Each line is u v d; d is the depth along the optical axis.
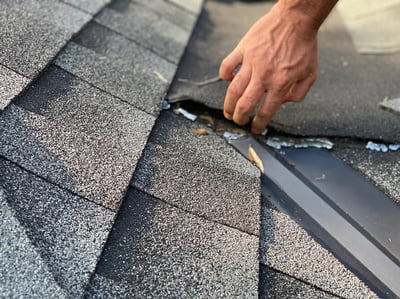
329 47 2.03
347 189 1.31
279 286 1.01
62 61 1.30
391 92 1.72
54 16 1.45
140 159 1.14
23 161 0.97
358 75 1.83
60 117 1.12
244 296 0.94
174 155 1.22
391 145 1.46
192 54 1.82
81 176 1.01
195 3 2.29
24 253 0.82
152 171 1.13
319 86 1.73
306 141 1.45
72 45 1.38
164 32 1.83
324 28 2.22
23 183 0.93
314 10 1.19
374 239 1.17
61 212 0.92
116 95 1.31
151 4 2.00
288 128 1.47
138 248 0.95
